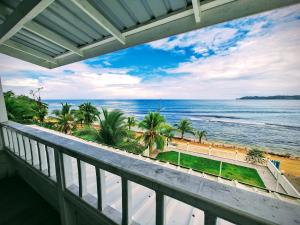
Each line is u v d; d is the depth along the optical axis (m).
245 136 34.00
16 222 1.79
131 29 1.84
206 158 20.86
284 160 25.41
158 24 1.72
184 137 34.12
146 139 14.62
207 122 42.47
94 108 27.48
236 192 0.57
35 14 1.45
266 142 31.27
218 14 1.39
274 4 1.18
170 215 1.73
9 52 2.55
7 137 2.66
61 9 1.64
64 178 1.37
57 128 22.33
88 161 1.05
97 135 10.99
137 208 1.83
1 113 2.77
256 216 0.46
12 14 1.56
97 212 1.07
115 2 1.51
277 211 0.48
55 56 2.86
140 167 0.82
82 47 2.36
